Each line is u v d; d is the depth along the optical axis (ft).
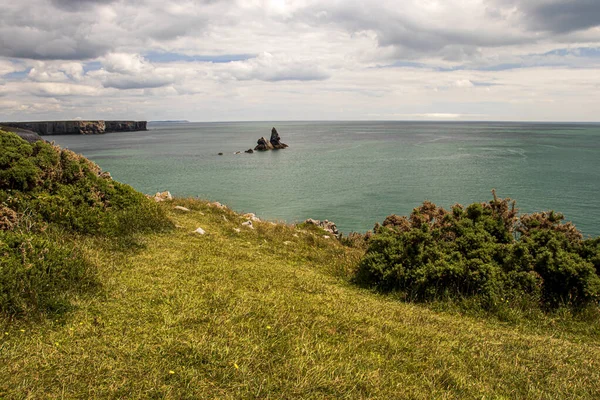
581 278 26.89
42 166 36.40
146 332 18.79
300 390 15.17
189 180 190.80
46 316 19.38
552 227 34.71
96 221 33.86
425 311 26.35
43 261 22.61
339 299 26.84
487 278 28.25
